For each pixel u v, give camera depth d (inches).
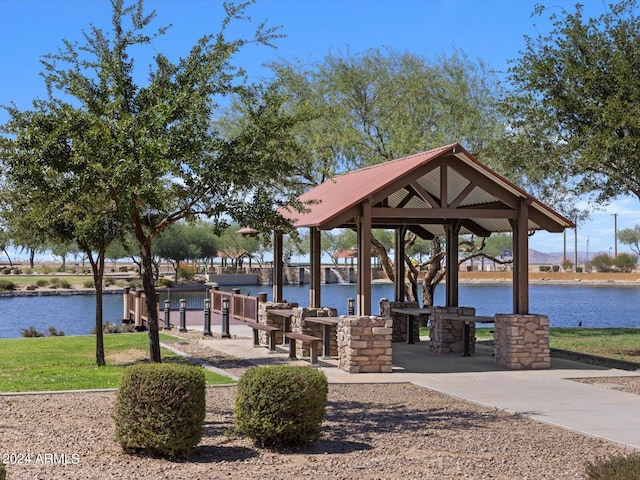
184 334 844.0
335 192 660.1
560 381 509.4
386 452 301.4
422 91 1015.6
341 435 334.0
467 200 674.8
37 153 430.3
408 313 733.9
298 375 309.3
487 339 827.4
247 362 601.6
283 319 729.6
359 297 562.3
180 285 2716.5
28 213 463.2
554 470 275.1
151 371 288.8
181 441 285.6
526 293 589.9
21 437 315.0
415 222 745.0
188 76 480.1
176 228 2938.0
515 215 588.4
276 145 484.1
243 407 309.0
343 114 987.9
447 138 975.6
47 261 6643.7
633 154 600.7
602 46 664.4
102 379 484.4
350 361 543.2
